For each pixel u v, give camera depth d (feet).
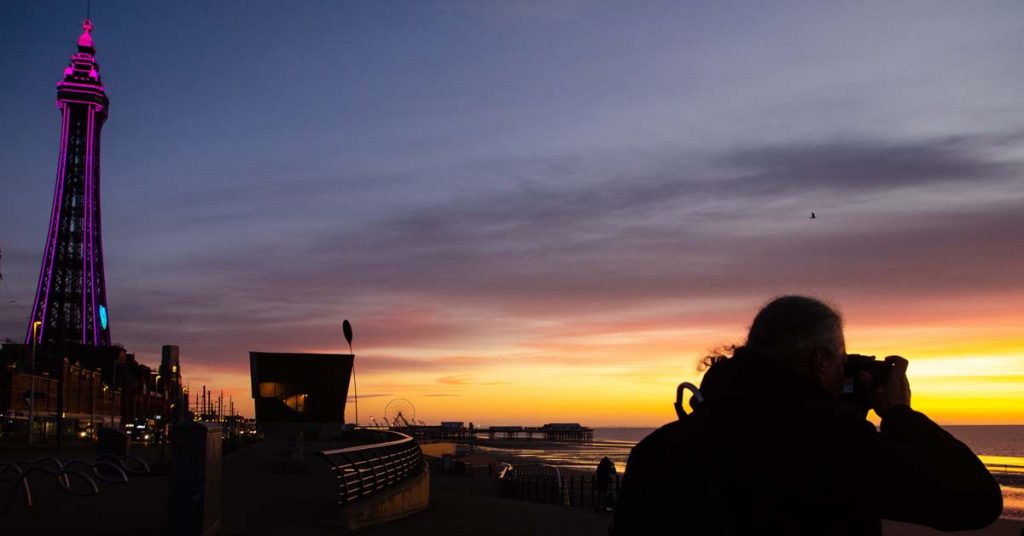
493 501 81.30
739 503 8.39
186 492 38.50
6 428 329.72
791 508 8.23
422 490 67.82
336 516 49.83
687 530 8.60
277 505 61.05
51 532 46.34
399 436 101.30
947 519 7.94
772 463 8.29
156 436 364.79
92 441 429.79
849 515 8.21
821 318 9.31
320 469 102.12
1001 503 8.06
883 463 8.02
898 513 8.07
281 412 175.11
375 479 56.80
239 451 145.38
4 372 333.42
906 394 9.14
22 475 59.26
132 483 81.76
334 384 177.06
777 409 8.48
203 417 544.21
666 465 8.92
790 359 9.25
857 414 8.59
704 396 9.25
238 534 45.55
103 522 50.70
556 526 60.85
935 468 7.97
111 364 587.68
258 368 175.32
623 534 9.20
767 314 9.59
